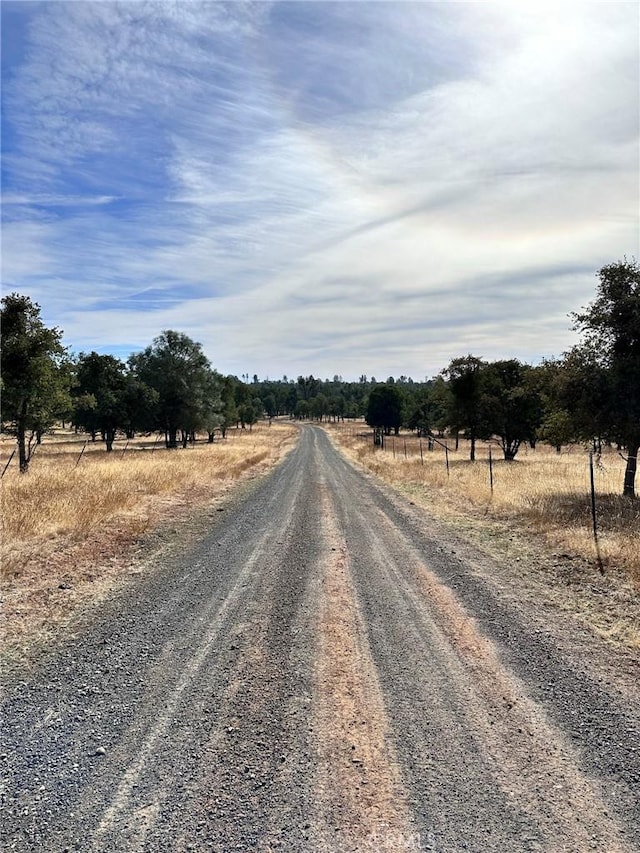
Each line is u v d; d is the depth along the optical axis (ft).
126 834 9.21
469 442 196.44
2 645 17.11
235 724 12.75
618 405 45.50
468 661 16.25
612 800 10.11
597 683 14.82
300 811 9.76
